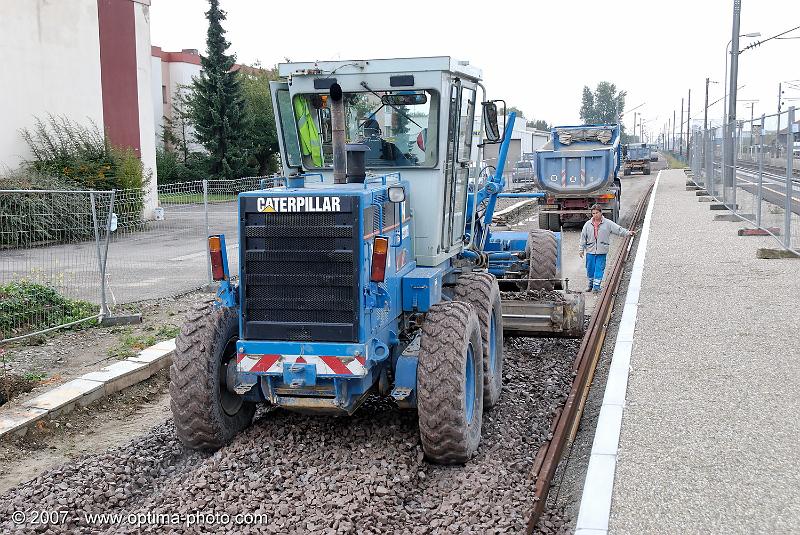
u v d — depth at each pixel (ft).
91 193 36.32
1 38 74.23
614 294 42.45
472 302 23.71
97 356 31.32
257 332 19.79
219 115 141.90
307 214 19.29
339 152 20.35
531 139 151.12
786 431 19.90
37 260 42.96
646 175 177.27
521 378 27.61
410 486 18.98
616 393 23.02
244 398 21.11
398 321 22.20
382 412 23.56
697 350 27.30
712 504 16.28
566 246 62.23
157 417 26.04
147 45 93.25
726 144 73.46
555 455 20.98
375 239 19.03
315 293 19.42
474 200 27.91
